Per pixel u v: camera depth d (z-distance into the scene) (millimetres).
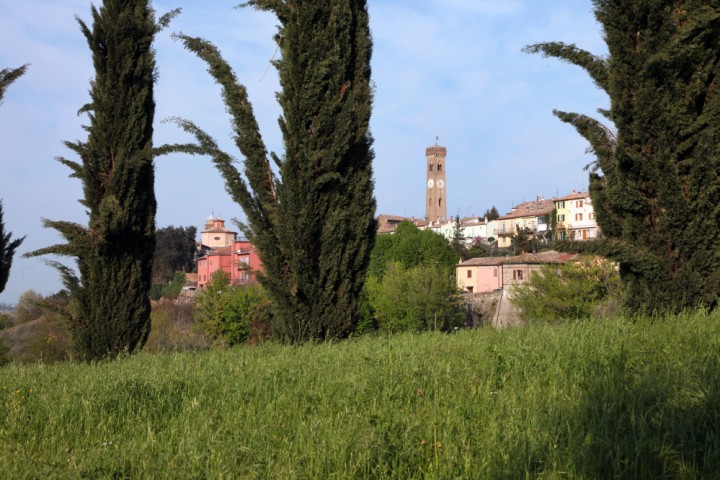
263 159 12797
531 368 6539
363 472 4191
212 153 12586
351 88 13117
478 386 6098
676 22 9195
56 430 5965
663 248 9477
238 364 8703
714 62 9367
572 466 3912
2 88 15203
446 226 143750
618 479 3758
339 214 12492
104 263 14320
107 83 14680
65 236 13945
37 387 8188
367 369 7145
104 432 5828
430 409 5480
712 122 9211
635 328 8164
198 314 49125
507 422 4879
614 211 10203
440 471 4098
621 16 9562
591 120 10461
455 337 10266
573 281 42625
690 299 9250
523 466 4000
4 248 16172
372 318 57000
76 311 14336
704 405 4695
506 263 68938
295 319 12484
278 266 12664
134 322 14570
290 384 6938
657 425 4395
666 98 9281
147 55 15117
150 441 5230
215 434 5172
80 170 14453
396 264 65812
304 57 12516
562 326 9508
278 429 5293
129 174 14344
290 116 12477
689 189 9312
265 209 12688
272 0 12844
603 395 5102
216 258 87938
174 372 8445
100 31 14859
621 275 10094
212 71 12688
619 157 9508
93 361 12109
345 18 12820
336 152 12438
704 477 3732
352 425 4973
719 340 6754
